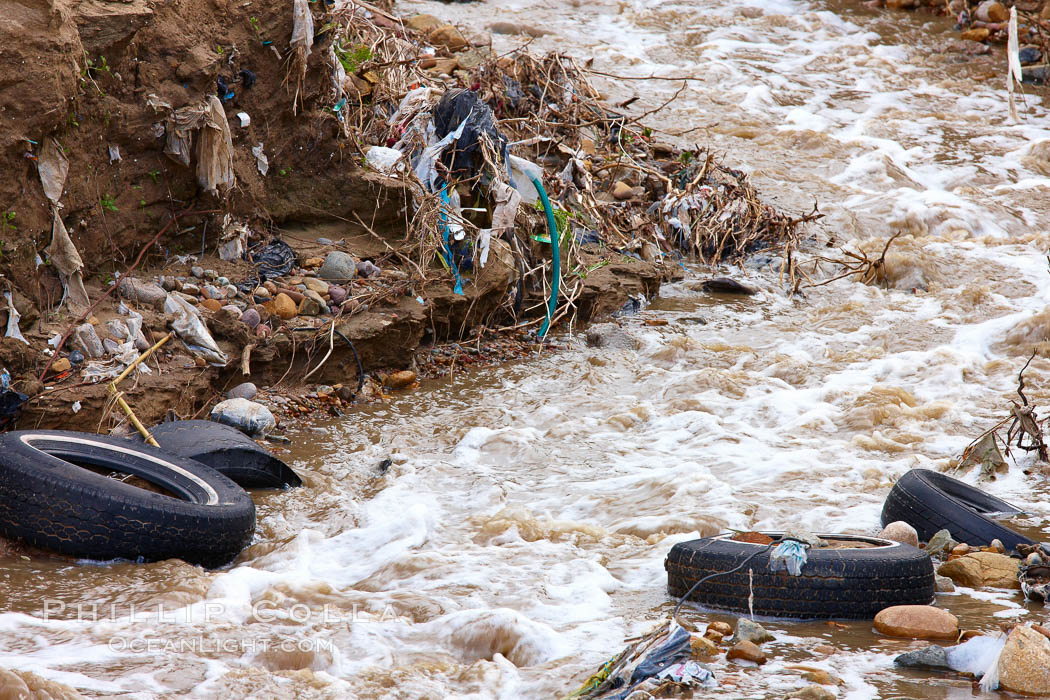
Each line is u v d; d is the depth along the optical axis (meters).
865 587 9.21
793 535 9.66
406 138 19.73
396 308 16.80
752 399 16.14
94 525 10.30
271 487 12.71
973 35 43.12
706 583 9.52
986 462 13.23
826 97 37.41
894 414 15.27
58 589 9.74
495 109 23.47
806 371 17.41
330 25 18.05
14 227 12.97
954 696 7.64
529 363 17.72
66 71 13.28
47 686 7.37
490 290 18.41
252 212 16.97
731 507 11.96
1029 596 9.66
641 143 25.92
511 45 37.09
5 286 12.80
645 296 21.23
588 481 13.14
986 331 19.34
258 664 8.32
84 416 12.55
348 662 8.48
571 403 15.94
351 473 13.16
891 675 8.01
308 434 14.38
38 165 13.23
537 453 13.97
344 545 11.27
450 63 24.98
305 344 15.51
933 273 23.00
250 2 16.48
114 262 14.98
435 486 12.83
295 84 17.30
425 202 17.95
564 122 24.33
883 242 25.17
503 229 18.05
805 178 29.59
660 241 23.41
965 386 16.88
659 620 9.27
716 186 25.16
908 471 12.07
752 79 38.12
